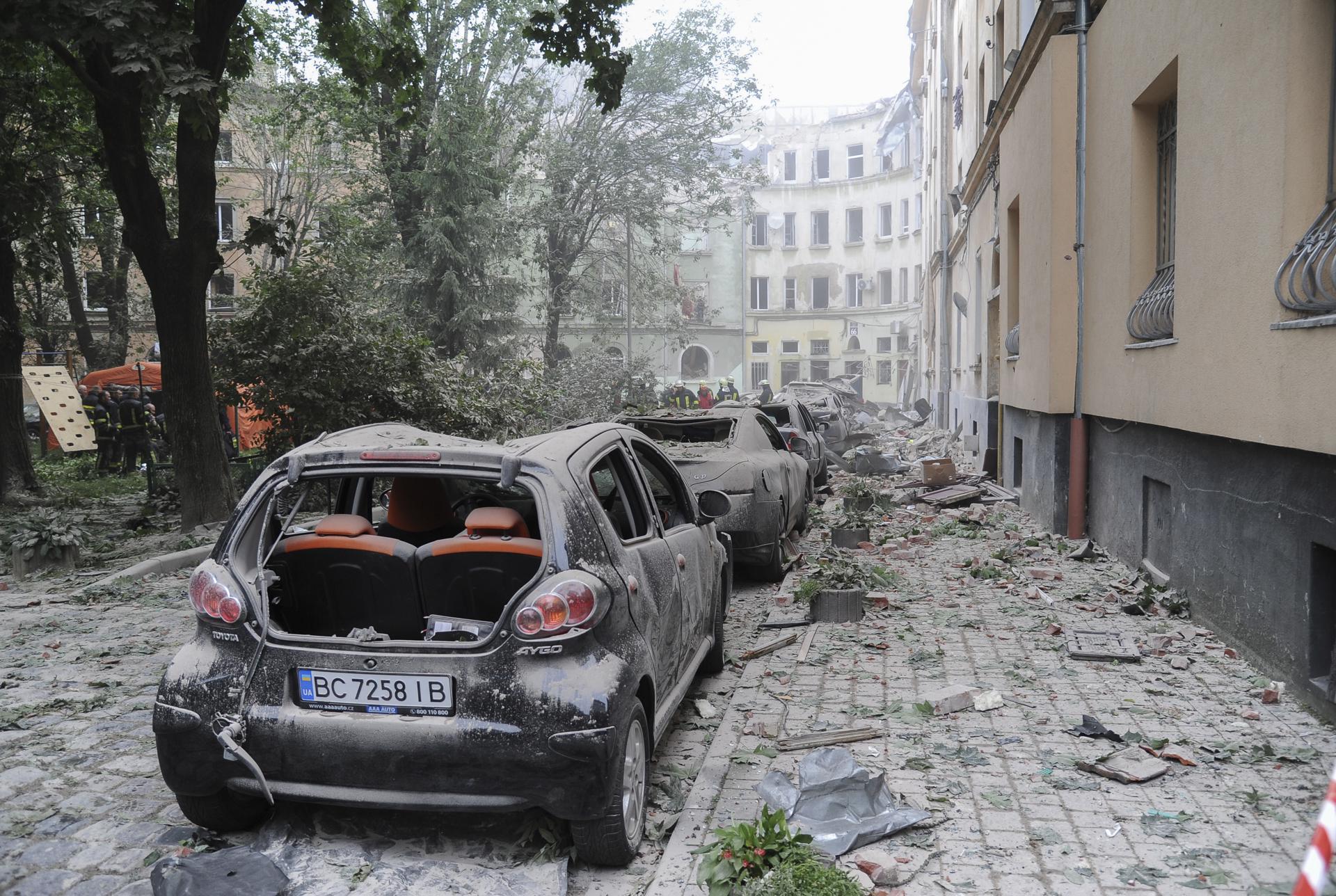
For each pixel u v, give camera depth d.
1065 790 4.32
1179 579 7.64
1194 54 6.86
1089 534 10.74
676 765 4.79
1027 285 12.32
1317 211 5.35
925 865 3.65
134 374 28.11
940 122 32.25
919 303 52.16
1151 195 8.77
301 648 3.68
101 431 23.19
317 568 4.15
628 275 40.66
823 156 60.84
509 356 28.47
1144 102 8.61
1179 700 5.53
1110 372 9.48
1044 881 3.52
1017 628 7.25
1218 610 6.73
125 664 6.80
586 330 47.16
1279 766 4.56
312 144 31.27
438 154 26.61
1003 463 16.09
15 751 5.04
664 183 36.09
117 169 12.11
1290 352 5.27
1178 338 7.19
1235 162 6.09
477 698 3.54
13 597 9.23
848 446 24.08
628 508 4.68
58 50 11.27
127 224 12.30
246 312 16.06
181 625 7.99
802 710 5.49
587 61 12.88
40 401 26.59
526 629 3.56
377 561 4.10
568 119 36.44
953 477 15.83
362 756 3.56
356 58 15.02
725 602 6.57
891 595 8.43
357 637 3.69
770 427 11.42
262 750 3.64
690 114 35.12
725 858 3.46
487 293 28.39
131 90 11.83
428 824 4.04
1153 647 6.53
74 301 29.42
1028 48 11.64
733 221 58.56
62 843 3.95
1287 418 5.30
